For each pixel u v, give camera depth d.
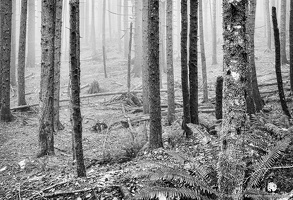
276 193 3.91
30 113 14.06
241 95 3.92
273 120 7.37
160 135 7.04
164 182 4.50
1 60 12.75
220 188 3.94
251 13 10.02
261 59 22.55
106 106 15.63
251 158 4.65
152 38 6.72
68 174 6.19
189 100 7.76
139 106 15.38
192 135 7.39
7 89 12.27
